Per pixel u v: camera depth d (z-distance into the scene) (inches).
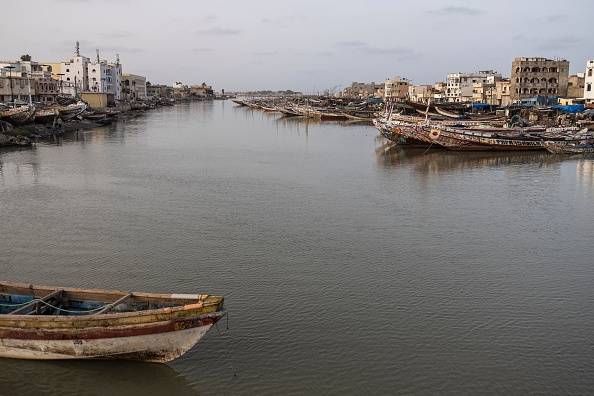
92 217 1227.9
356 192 1551.4
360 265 938.7
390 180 1761.8
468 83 6520.7
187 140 3107.8
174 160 2201.0
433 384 598.9
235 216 1250.0
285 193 1523.1
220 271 902.4
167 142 2962.6
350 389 587.8
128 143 2854.3
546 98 4566.9
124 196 1455.5
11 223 1173.1
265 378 603.5
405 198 1473.9
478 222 1229.7
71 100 4773.6
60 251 992.9
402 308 774.5
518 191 1585.9
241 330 704.4
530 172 1941.4
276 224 1186.0
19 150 2426.2
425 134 2561.5
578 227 1200.8
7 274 879.1
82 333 562.3
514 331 714.2
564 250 1040.2
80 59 6225.4
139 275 882.1
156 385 591.2
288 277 879.7
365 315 750.5
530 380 608.1
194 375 606.5
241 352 652.7
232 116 6082.7
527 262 970.7
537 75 4933.6
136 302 609.3
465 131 2518.5
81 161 2112.5
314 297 805.2
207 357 641.0
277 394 577.0
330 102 7185.0
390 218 1251.8
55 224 1167.6
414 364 634.8
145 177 1766.7
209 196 1469.0
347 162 2199.8
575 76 5457.7
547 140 2484.0
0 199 1400.1
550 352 665.0
